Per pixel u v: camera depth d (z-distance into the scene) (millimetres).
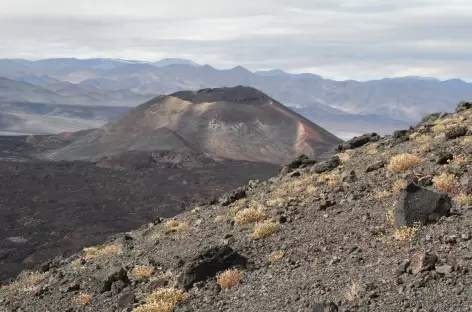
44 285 23641
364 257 14719
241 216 22922
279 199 24438
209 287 16203
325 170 28953
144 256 23516
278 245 18344
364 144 34438
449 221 14953
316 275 14602
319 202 21672
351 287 12664
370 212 18391
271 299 13938
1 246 128500
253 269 16906
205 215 28812
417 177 20125
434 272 12055
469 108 35375
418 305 11000
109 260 24953
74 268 25625
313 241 17609
